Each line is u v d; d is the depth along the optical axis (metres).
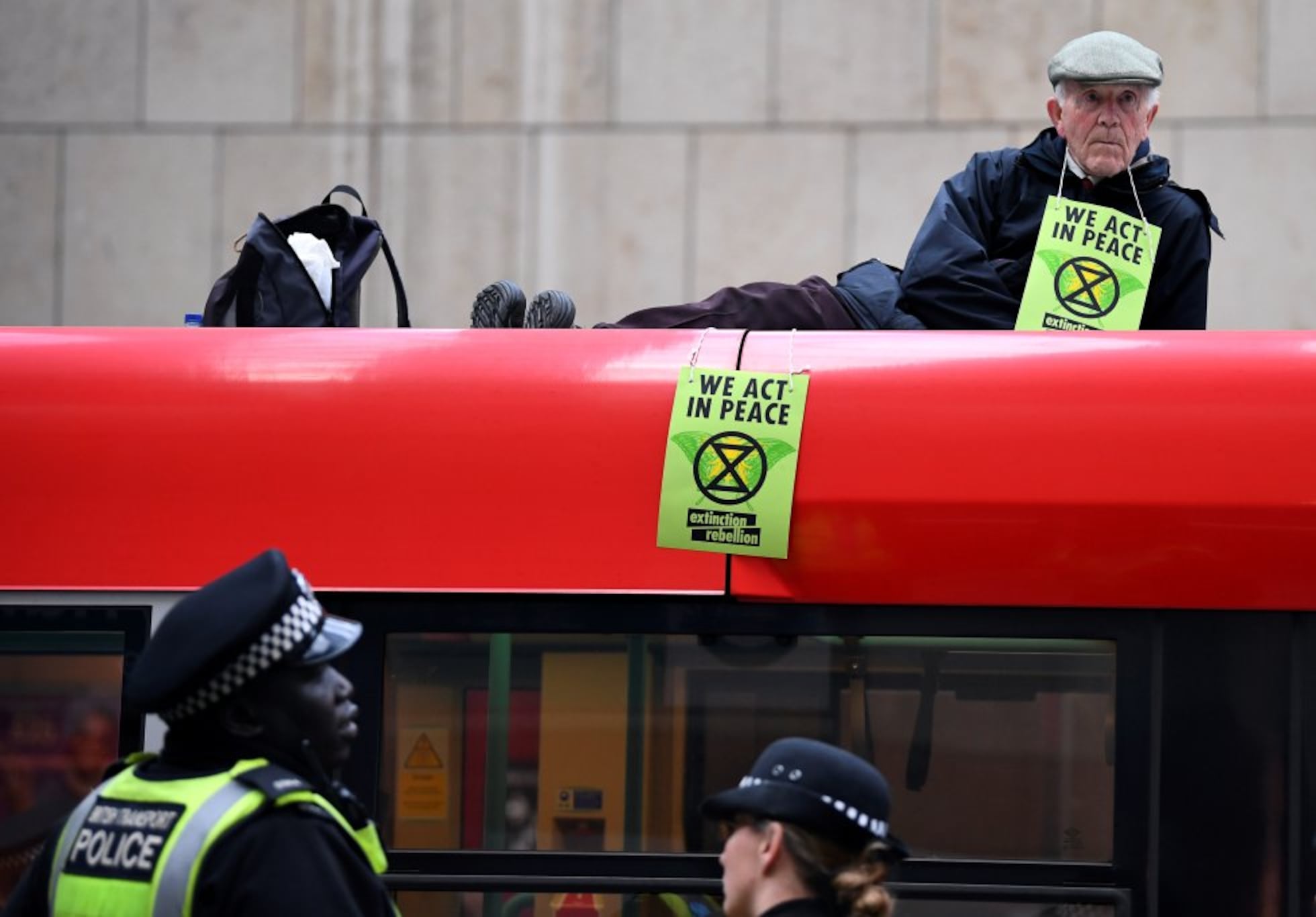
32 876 6.02
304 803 5.67
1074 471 7.85
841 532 7.91
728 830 7.84
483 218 20.95
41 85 21.50
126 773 5.98
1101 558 7.80
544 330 8.38
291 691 5.89
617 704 7.93
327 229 9.91
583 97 20.91
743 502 7.95
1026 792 7.75
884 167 20.52
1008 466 7.88
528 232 20.94
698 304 9.36
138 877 5.61
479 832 7.90
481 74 21.02
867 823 5.89
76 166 21.44
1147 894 7.64
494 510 8.04
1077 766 7.75
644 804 7.88
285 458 8.12
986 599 7.84
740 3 20.77
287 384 8.22
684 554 7.96
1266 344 8.03
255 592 5.82
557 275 20.86
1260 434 7.82
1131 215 9.68
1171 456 7.83
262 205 21.20
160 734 8.07
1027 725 7.79
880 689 7.85
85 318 21.34
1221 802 7.67
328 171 21.11
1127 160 9.66
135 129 21.39
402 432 8.12
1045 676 7.80
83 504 8.16
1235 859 7.64
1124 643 7.79
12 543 8.15
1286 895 7.60
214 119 21.28
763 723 7.87
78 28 21.44
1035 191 9.98
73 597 8.10
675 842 7.84
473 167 20.95
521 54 20.97
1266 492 7.77
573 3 20.91
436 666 7.98
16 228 21.48
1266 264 19.95
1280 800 7.65
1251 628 7.75
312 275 9.39
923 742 7.81
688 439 8.04
